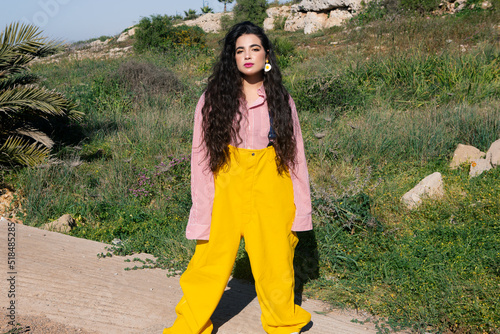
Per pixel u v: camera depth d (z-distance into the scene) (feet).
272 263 7.86
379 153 20.61
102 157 22.48
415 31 47.96
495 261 11.28
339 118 26.76
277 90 7.77
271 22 91.30
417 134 21.53
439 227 13.60
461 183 16.92
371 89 31.58
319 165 20.26
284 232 7.95
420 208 15.35
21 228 14.28
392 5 60.39
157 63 53.83
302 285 11.51
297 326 7.92
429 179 16.42
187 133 25.16
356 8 66.54
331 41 56.95
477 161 18.53
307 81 30.71
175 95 35.53
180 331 8.00
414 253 12.15
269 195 7.82
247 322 9.20
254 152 7.74
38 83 24.54
